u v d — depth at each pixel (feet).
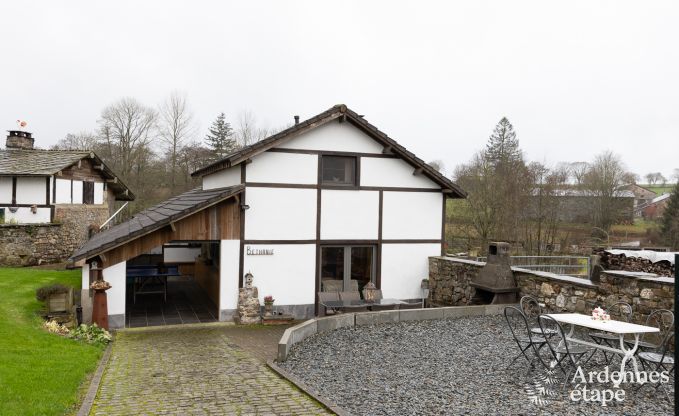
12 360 24.13
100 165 81.35
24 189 65.51
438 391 21.68
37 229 64.18
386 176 47.42
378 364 26.40
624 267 43.21
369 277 47.60
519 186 116.88
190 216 41.09
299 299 44.39
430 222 49.11
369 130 45.55
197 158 156.15
